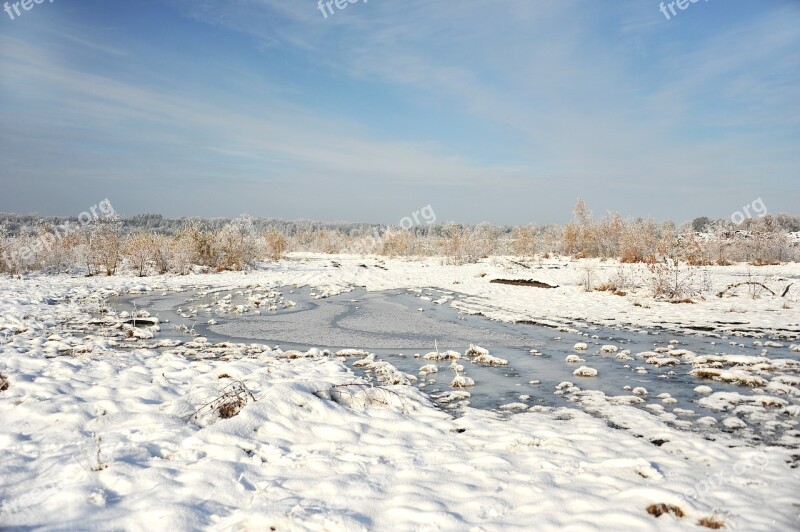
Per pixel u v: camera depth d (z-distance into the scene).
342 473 4.60
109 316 15.23
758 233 36.81
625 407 6.91
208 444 5.10
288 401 6.14
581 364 9.63
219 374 7.93
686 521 3.66
